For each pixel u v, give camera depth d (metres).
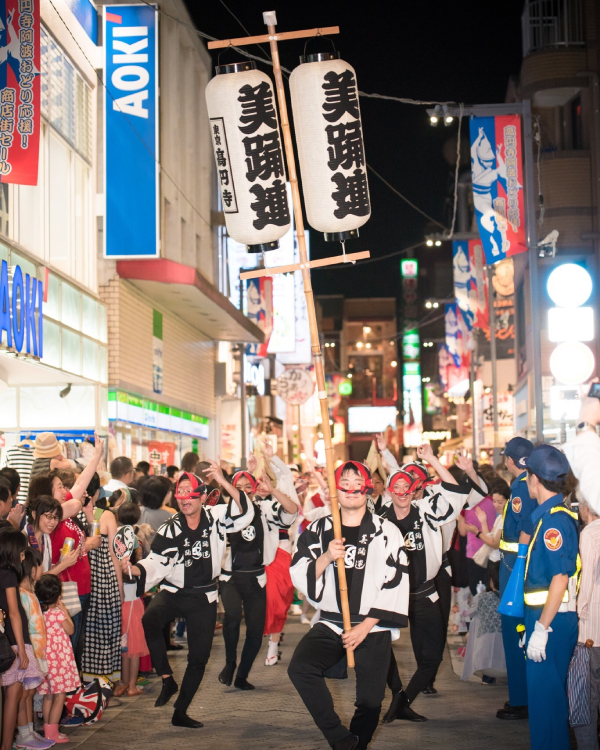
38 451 10.03
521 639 6.21
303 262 6.64
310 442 55.19
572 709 5.78
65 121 16.20
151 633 7.89
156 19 17.70
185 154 23.59
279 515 9.41
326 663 5.86
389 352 83.94
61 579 8.20
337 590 6.02
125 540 8.41
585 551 5.90
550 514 5.65
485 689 9.01
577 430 5.94
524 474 7.38
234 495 8.18
